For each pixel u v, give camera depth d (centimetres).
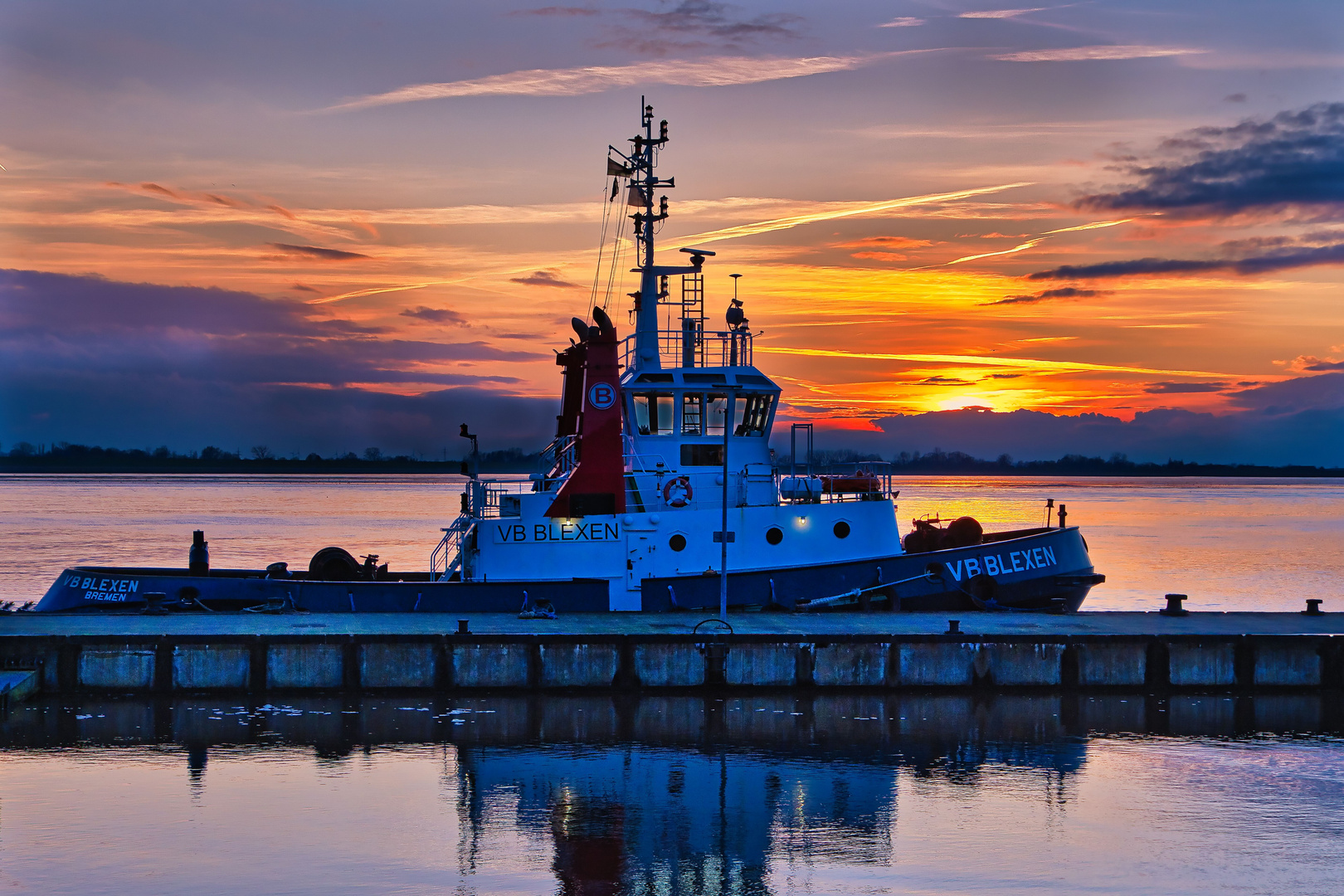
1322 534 12962
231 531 12131
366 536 11425
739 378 4066
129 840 2509
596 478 3941
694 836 2566
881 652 3566
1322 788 2895
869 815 2695
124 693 3431
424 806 2714
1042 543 4131
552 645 3497
